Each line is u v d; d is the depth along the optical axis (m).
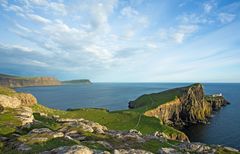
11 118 52.53
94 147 36.47
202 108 161.62
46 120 66.00
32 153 30.73
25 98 97.88
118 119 112.38
